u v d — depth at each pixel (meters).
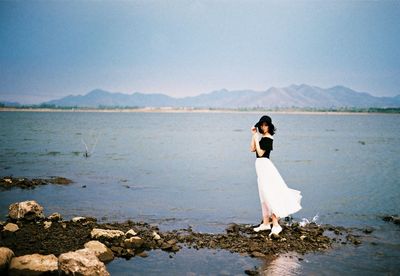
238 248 8.08
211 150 31.89
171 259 7.46
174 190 14.52
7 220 9.77
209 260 7.43
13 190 13.97
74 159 23.95
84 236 8.53
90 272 6.23
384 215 11.07
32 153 26.77
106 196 13.24
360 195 13.96
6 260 6.77
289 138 49.47
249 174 18.83
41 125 80.25
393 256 7.73
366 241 8.66
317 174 19.25
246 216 10.82
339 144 39.66
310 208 11.92
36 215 9.87
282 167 21.84
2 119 120.81
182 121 130.75
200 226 9.75
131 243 8.03
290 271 6.93
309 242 8.48
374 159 26.06
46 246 7.87
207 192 14.20
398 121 144.88
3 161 22.31
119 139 44.03
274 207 8.71
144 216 10.68
